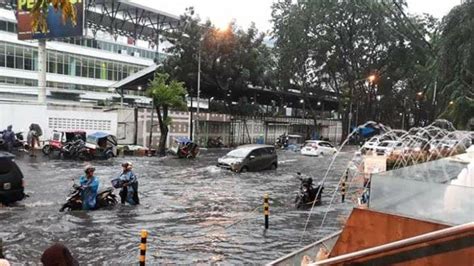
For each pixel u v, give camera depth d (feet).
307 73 191.01
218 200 55.62
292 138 185.78
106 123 120.26
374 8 168.35
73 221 41.19
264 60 177.68
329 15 169.58
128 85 163.53
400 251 12.82
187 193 59.72
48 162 87.25
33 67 196.34
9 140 97.09
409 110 211.20
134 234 38.06
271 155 96.17
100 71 223.71
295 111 234.38
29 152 99.55
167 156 115.75
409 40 173.17
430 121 176.14
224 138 168.04
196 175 78.89
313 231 41.37
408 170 21.86
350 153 153.28
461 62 90.33
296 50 176.45
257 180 76.74
